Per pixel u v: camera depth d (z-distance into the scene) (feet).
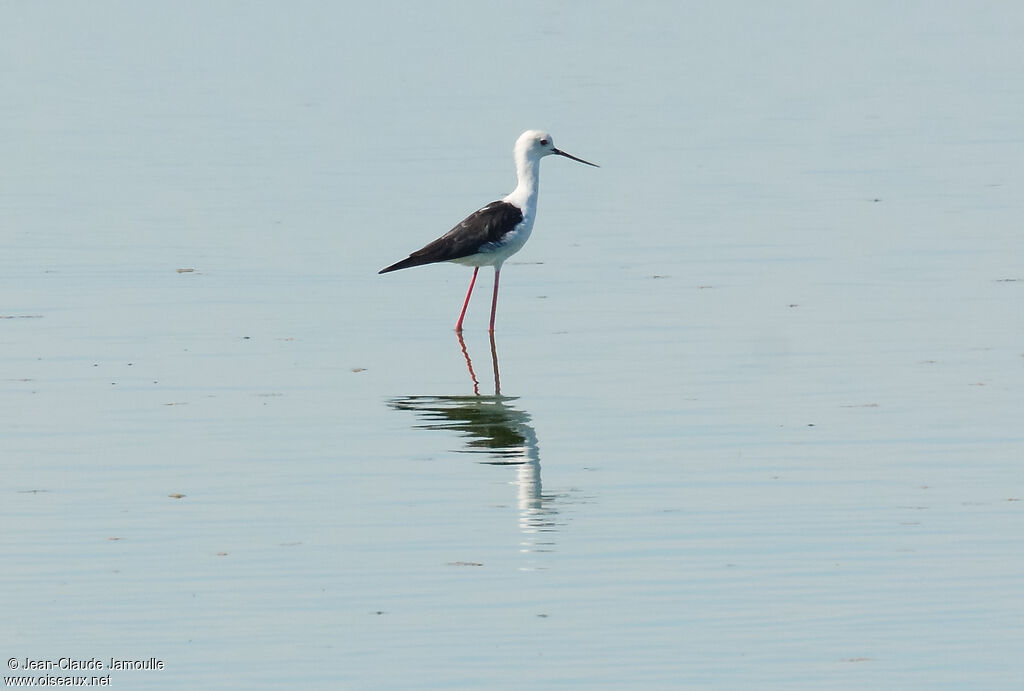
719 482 44.37
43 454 47.11
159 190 85.15
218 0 159.94
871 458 46.01
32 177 88.33
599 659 34.19
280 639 35.29
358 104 109.60
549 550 39.91
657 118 103.35
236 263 70.74
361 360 57.11
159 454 47.16
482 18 148.87
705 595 37.19
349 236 75.41
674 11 152.15
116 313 63.05
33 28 143.84
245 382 54.34
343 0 159.94
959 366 54.65
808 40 134.00
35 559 39.52
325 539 40.81
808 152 92.22
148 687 33.22
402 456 46.96
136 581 38.29
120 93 114.32
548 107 107.24
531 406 51.67
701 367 55.47
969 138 94.58
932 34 135.85
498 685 33.09
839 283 65.62
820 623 35.73
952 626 35.50
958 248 70.44
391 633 35.53
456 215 79.00
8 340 59.26
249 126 102.63
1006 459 45.68
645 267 69.41
